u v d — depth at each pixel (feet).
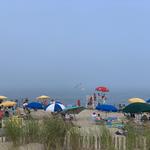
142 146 45.32
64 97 360.48
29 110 108.88
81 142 48.47
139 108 77.97
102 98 139.54
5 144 52.39
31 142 51.96
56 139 48.34
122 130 56.03
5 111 103.30
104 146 46.57
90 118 103.09
